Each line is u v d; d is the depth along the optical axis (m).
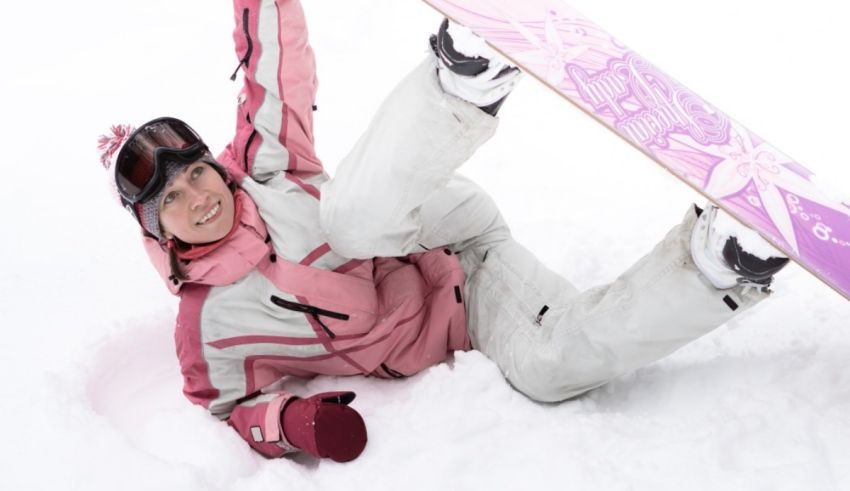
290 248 2.45
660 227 3.35
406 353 2.62
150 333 2.88
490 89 2.02
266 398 2.50
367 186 2.22
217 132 4.14
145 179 2.27
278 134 2.53
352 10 4.96
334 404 2.36
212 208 2.35
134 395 2.74
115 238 3.45
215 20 5.05
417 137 2.13
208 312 2.44
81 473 2.31
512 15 2.04
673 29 4.70
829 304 2.67
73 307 3.06
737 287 2.12
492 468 2.21
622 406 2.45
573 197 3.62
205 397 2.54
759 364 2.41
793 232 1.92
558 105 4.27
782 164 2.10
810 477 2.03
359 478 2.27
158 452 2.44
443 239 2.76
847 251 1.95
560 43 2.03
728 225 2.01
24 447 2.43
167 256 2.45
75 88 4.54
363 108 4.24
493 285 2.64
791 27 4.68
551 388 2.39
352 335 2.53
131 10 5.19
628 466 2.15
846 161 3.78
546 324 2.45
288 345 2.51
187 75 4.58
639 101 2.00
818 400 2.25
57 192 3.76
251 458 2.45
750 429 2.19
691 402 2.34
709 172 1.93
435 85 2.08
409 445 2.33
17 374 2.76
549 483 2.13
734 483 2.05
